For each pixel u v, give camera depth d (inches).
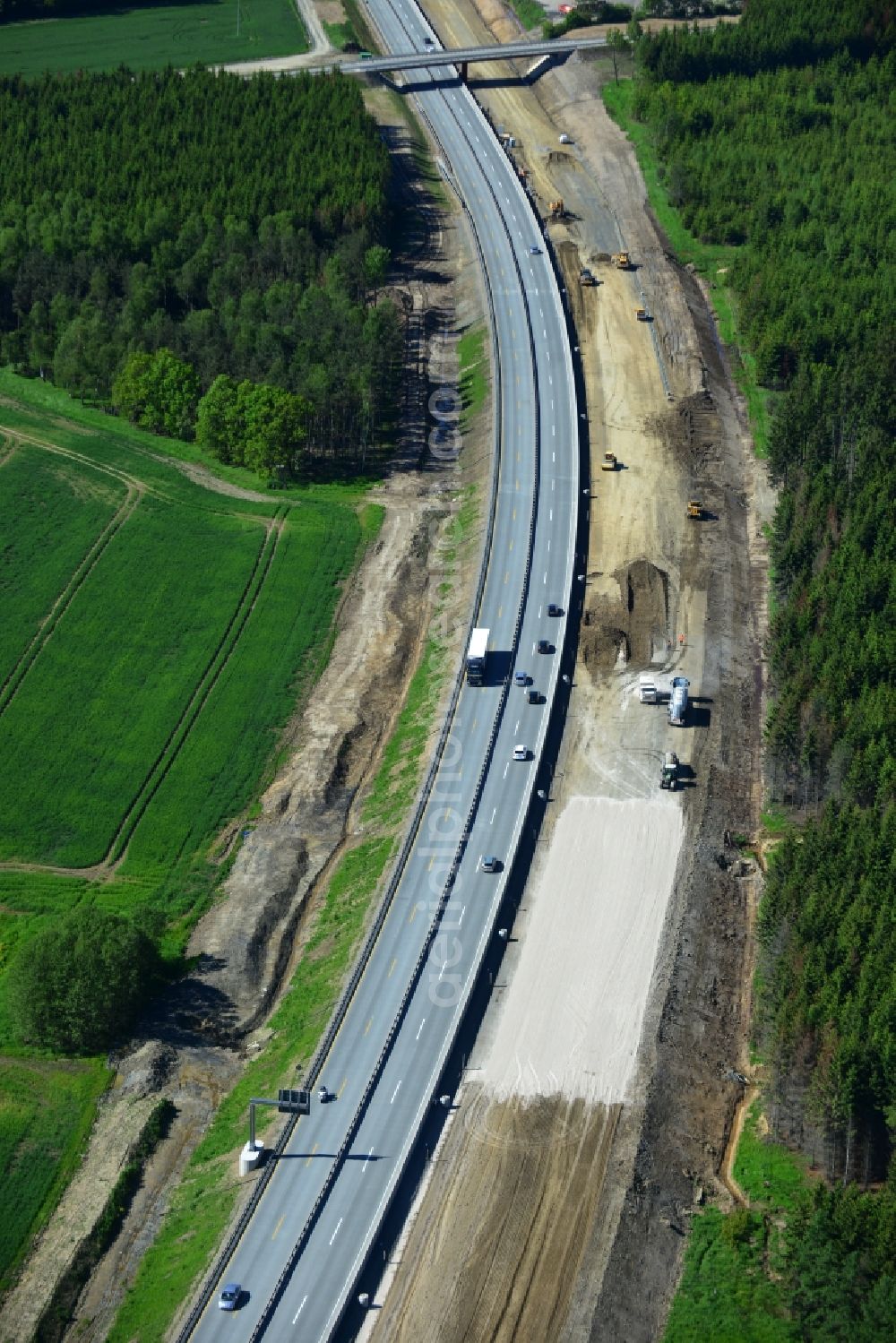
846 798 7135.8
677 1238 5674.2
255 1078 6437.0
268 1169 5930.1
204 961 7057.1
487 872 7022.6
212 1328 5438.0
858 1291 5300.2
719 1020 6466.5
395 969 6638.8
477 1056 6284.5
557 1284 5482.3
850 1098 5767.7
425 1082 6195.9
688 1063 6269.7
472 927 6796.3
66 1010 6584.6
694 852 7135.8
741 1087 6240.2
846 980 6156.5
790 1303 5403.5
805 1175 5895.7
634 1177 5807.1
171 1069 6574.8
